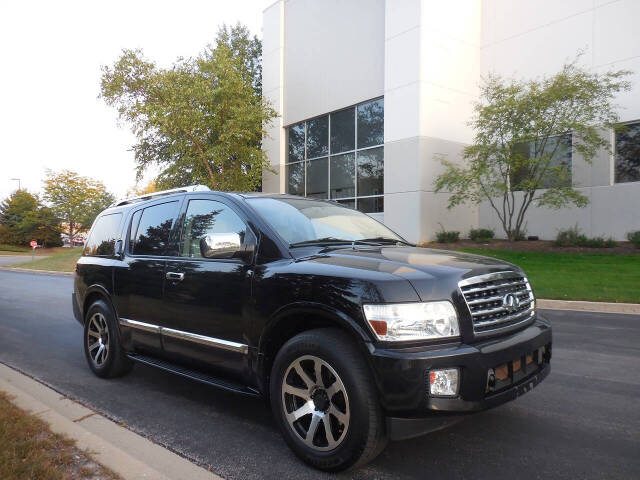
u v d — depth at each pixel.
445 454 3.21
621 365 5.38
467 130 18.94
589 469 2.98
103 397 4.50
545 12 17.31
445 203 18.30
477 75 19.30
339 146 21.31
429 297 2.78
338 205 4.66
